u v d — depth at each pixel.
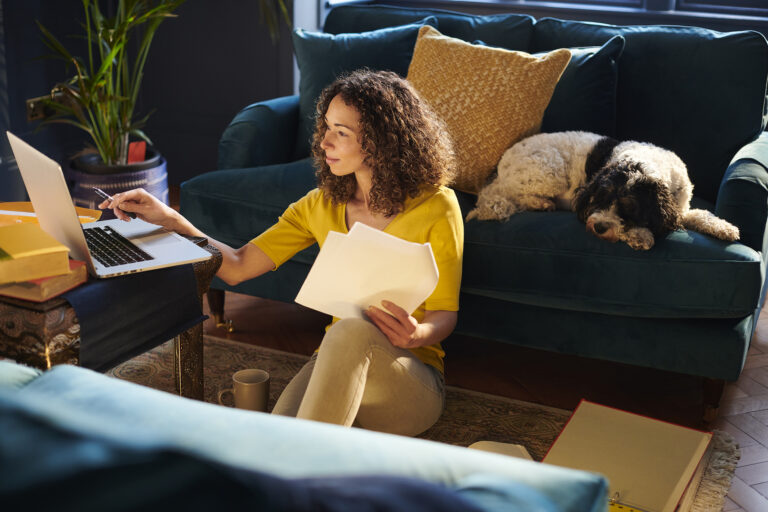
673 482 1.46
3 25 3.30
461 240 1.85
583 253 2.16
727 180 2.27
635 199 2.12
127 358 1.57
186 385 1.79
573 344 2.27
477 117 2.50
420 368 1.74
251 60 4.05
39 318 1.38
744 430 2.17
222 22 4.03
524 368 2.52
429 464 0.60
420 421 1.77
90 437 0.50
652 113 2.68
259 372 1.98
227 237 2.58
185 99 4.27
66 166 3.86
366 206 1.89
